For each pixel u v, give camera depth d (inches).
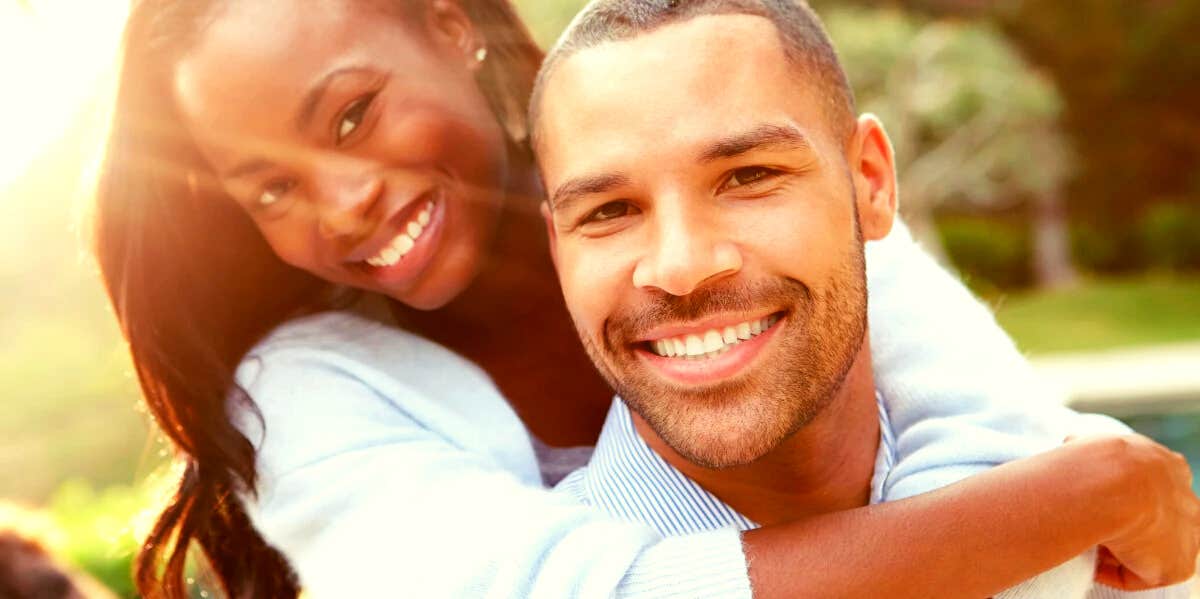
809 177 49.7
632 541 51.9
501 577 51.3
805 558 50.7
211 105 61.1
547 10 341.1
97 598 82.0
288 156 61.9
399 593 53.1
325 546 57.9
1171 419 224.8
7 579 77.1
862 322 52.0
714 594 50.0
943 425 59.2
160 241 68.1
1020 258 770.8
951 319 66.2
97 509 182.4
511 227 72.2
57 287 527.5
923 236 606.9
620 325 50.6
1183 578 57.1
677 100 48.3
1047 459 54.8
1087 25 791.1
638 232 49.6
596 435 75.4
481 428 64.5
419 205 64.9
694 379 49.8
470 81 68.8
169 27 61.6
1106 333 594.9
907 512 52.2
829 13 573.0
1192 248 766.5
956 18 772.0
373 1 64.2
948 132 635.5
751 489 56.2
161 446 76.4
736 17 49.9
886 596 50.2
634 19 50.1
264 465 61.5
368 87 62.4
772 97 49.0
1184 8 775.7
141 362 68.6
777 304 49.1
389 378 63.6
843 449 56.5
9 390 470.9
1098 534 53.0
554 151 51.6
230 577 71.5
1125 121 805.2
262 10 60.9
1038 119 626.2
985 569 51.1
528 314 73.0
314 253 65.0
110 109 66.4
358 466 59.0
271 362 64.9
